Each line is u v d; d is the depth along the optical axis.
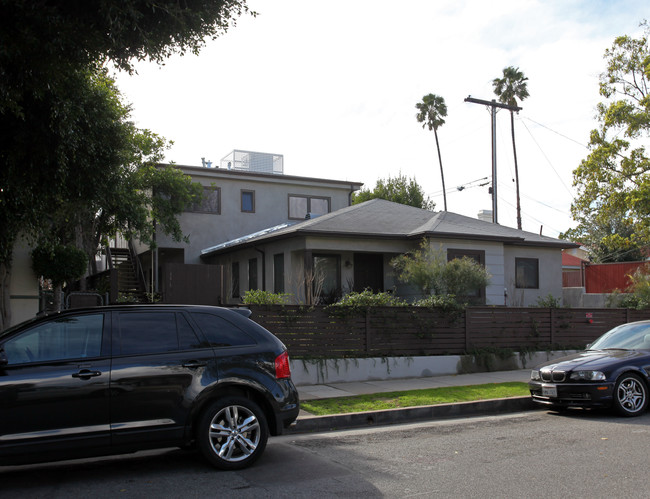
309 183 25.84
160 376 5.79
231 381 6.07
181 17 7.79
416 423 8.94
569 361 9.50
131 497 5.15
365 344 12.36
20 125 8.29
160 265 25.89
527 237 20.86
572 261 41.12
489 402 9.86
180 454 6.84
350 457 6.62
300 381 11.55
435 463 6.30
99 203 10.68
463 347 13.52
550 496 5.08
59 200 9.77
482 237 18.75
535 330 14.38
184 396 5.85
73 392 5.45
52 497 5.18
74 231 15.48
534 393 9.65
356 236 17.94
